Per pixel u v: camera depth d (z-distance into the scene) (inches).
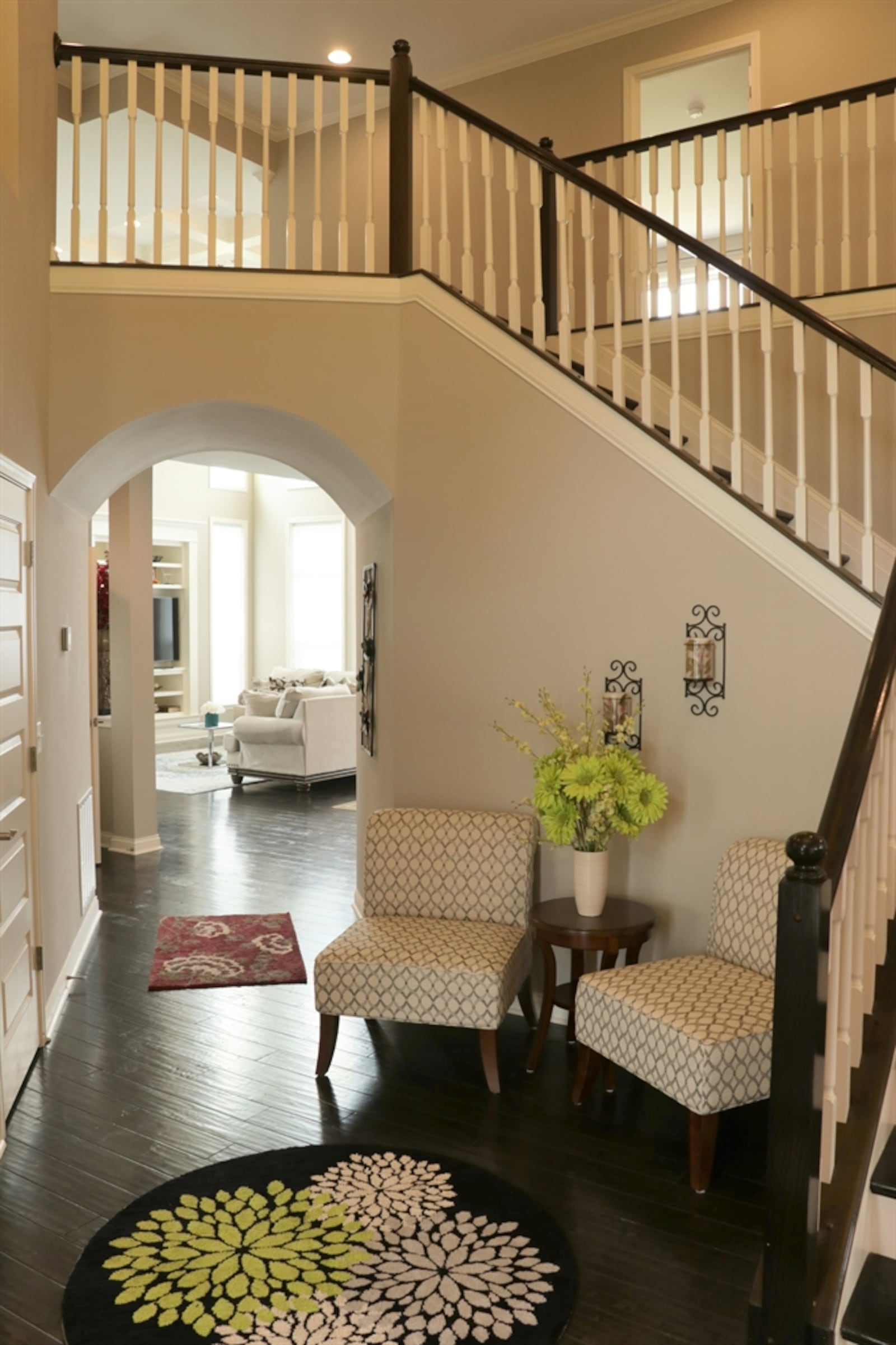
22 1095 142.2
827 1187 83.4
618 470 160.9
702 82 291.7
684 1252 107.7
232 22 268.2
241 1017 170.6
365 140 303.0
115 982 186.9
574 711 165.8
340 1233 109.7
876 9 235.9
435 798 178.9
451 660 176.9
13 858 140.9
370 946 148.4
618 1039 127.8
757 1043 117.9
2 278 138.0
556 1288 101.1
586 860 149.9
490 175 176.4
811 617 146.6
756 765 151.3
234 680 544.1
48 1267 103.9
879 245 230.2
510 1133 132.7
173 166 305.0
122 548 279.6
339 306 180.2
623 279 253.8
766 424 151.6
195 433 203.5
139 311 176.6
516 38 273.3
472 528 174.4
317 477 222.4
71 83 280.1
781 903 75.0
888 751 99.3
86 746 217.6
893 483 199.9
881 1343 75.9
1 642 134.2
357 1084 146.6
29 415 155.6
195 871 265.3
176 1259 105.0
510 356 169.9
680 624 156.5
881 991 99.1
